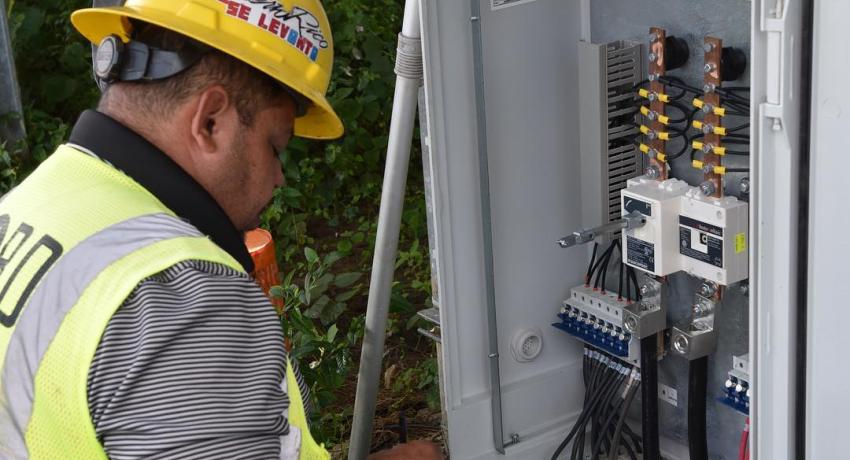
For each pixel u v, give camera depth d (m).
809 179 1.88
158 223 1.47
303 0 1.74
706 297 2.55
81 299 1.39
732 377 2.57
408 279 4.52
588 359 2.89
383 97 5.52
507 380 2.85
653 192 2.49
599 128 2.64
